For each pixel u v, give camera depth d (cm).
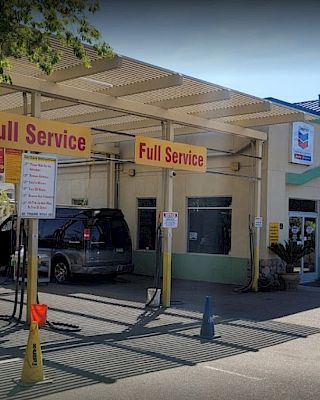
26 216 973
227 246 1759
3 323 1030
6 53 752
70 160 2077
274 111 1446
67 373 715
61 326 1005
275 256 1686
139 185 1978
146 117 1292
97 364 763
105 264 1689
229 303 1358
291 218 1797
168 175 1305
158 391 647
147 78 1126
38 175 988
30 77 1024
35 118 1014
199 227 1838
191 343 908
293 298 1466
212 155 1780
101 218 1700
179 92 1220
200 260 1806
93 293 1477
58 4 747
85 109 1384
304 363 798
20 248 1081
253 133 1599
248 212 1689
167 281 1284
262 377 718
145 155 1212
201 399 621
